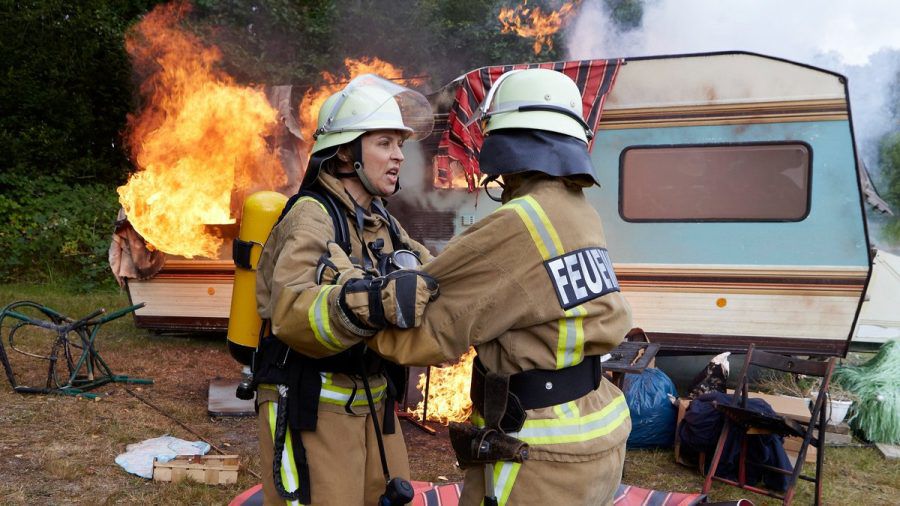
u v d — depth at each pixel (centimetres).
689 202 625
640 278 637
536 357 210
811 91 600
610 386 236
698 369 729
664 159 629
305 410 235
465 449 219
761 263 613
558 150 213
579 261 210
